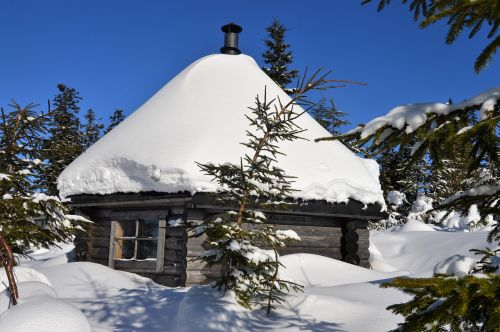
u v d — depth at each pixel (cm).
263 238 520
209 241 490
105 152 954
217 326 428
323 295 541
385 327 429
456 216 1931
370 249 1148
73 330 357
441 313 199
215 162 808
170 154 824
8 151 573
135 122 1033
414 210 2262
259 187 522
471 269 305
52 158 622
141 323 497
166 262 827
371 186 968
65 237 613
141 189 830
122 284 707
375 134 255
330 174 918
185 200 775
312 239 925
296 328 433
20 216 559
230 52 1315
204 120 941
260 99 1054
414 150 265
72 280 688
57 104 2991
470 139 253
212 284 519
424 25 249
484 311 204
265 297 502
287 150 925
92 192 907
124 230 938
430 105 253
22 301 409
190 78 1098
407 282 196
